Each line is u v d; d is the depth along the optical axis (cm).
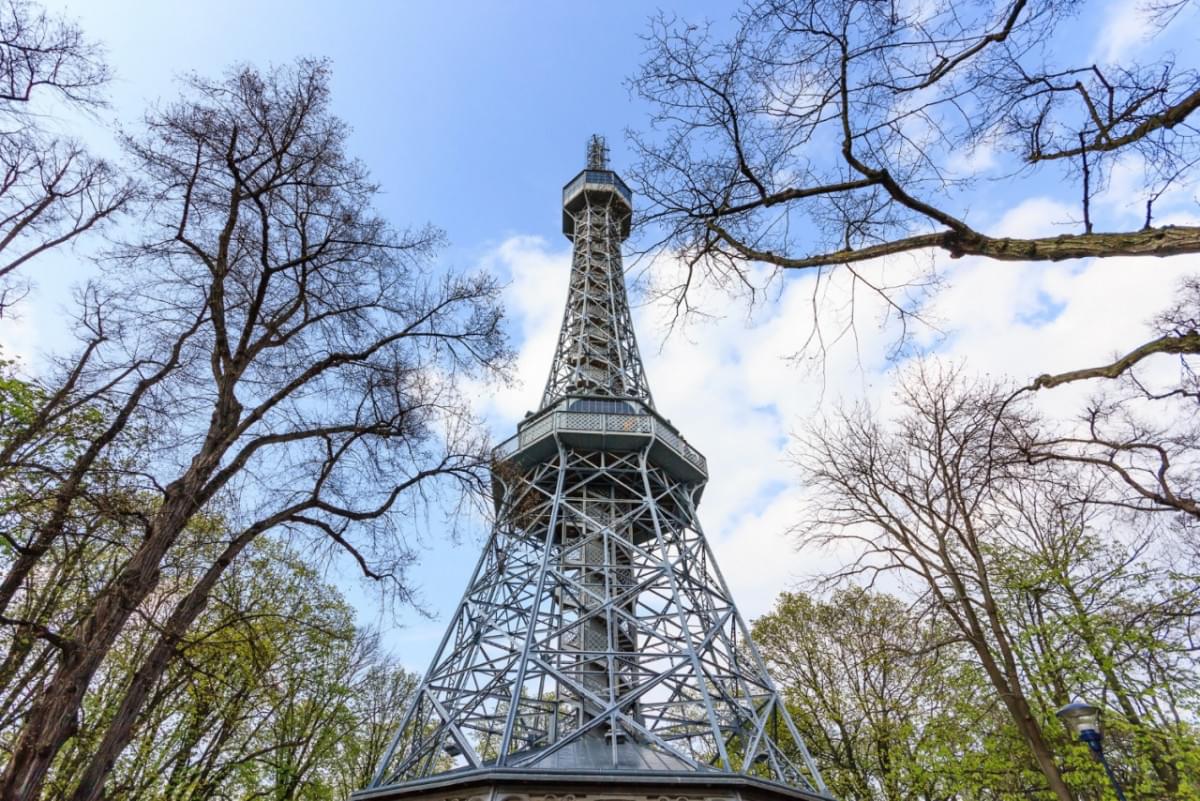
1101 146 721
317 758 2870
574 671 2447
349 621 2908
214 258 1509
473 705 2298
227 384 1378
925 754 2100
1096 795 1919
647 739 2333
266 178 1517
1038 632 1911
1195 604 1498
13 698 1592
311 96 1538
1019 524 2134
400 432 1482
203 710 2275
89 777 1025
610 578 2809
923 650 1848
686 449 3200
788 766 2181
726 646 2505
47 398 1477
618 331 3950
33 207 1589
